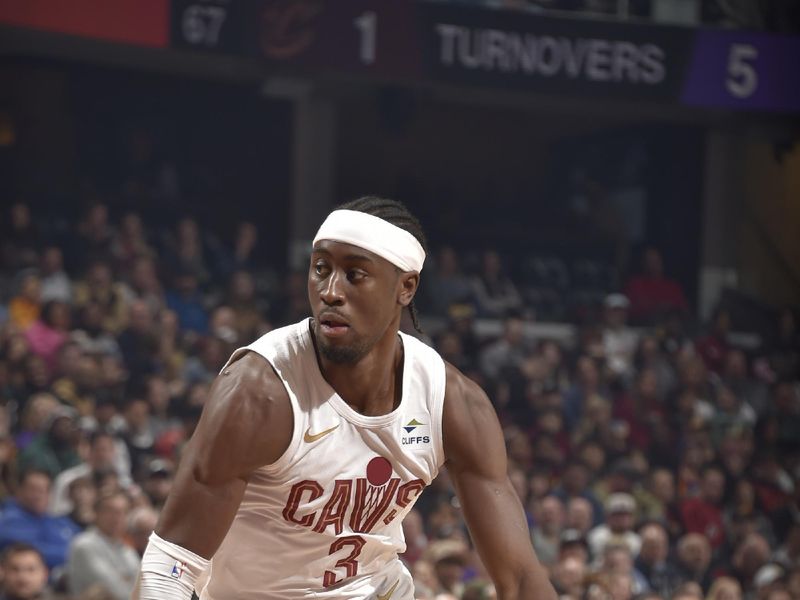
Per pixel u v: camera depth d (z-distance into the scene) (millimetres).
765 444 26531
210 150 31172
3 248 24234
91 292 23109
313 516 5316
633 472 21641
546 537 17984
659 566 18375
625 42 29250
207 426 5062
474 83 28141
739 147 34406
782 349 30922
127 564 14047
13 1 24125
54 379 19766
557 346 26328
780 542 22562
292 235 31625
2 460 16219
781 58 30234
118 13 25000
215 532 5078
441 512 17062
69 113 29688
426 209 32969
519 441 21047
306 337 5285
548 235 33281
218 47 25875
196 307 24547
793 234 34750
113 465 16500
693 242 34344
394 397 5387
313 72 28016
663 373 27109
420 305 28125
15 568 12289
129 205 28969
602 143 36031
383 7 27312
